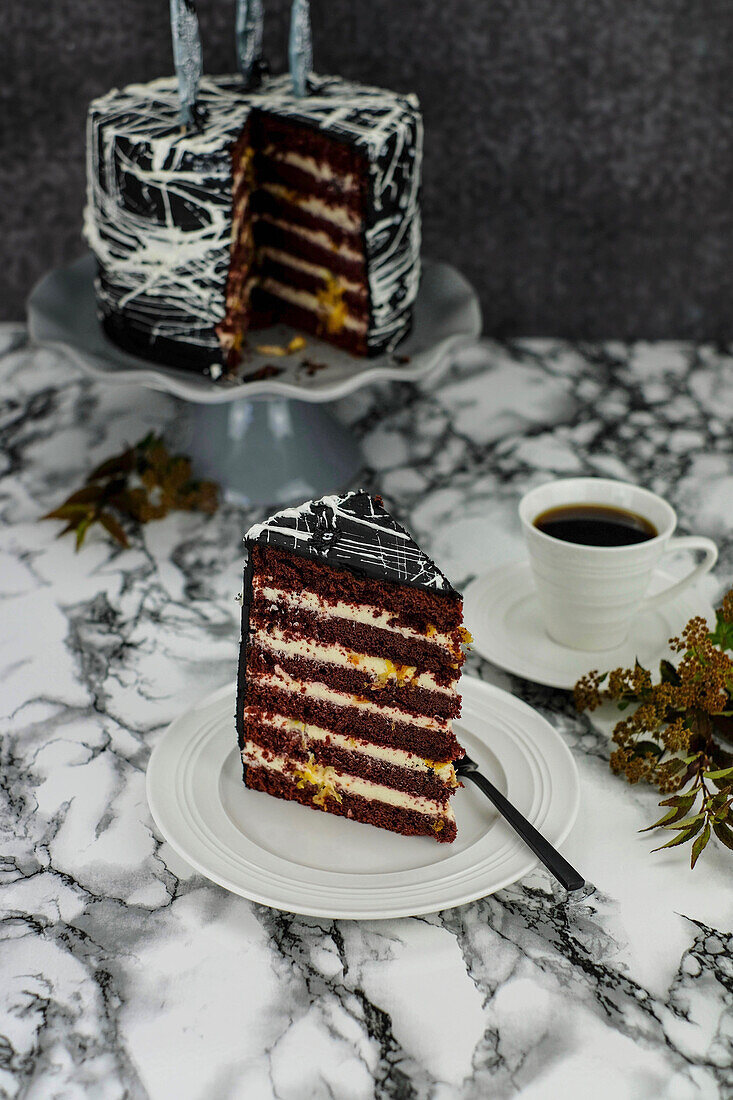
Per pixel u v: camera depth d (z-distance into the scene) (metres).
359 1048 0.78
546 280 1.34
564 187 1.29
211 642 1.01
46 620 1.03
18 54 1.23
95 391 1.29
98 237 1.10
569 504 0.99
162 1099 0.76
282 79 1.21
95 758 0.92
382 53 1.24
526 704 0.93
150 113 1.10
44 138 1.27
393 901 0.81
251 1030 0.78
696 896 0.84
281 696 0.88
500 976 0.81
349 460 1.18
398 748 0.87
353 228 1.11
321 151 1.11
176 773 0.88
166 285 1.08
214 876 0.82
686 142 1.27
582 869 0.86
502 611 1.01
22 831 0.88
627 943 0.82
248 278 1.18
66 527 1.11
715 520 1.12
